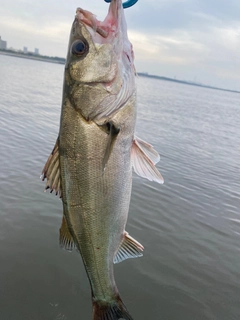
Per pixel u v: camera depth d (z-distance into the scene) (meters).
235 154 2.53
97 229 0.37
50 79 9.02
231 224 1.18
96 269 0.39
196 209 1.27
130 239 0.38
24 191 1.19
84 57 0.34
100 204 0.36
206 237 1.07
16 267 0.81
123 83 0.34
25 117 2.78
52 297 0.75
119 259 0.39
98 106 0.34
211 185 1.61
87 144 0.35
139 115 3.96
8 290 0.75
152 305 0.76
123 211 0.37
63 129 0.36
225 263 0.94
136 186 1.40
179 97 9.77
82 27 0.34
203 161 2.11
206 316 0.74
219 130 3.82
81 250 0.39
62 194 0.38
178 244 1.00
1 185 1.22
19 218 1.01
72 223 0.38
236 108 8.90
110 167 0.35
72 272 0.82
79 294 0.76
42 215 1.05
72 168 0.36
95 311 0.40
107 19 0.34
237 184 1.69
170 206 1.26
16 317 0.69
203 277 0.87
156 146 2.35
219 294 0.81
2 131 2.11
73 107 0.35
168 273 0.87
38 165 1.50
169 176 1.64
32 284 0.77
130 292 0.79
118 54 0.34
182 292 0.81
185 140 2.77
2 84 5.27
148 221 1.12
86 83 0.34
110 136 0.34
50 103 4.04
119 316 0.40
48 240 0.93
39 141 1.98
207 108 7.09
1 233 0.93
